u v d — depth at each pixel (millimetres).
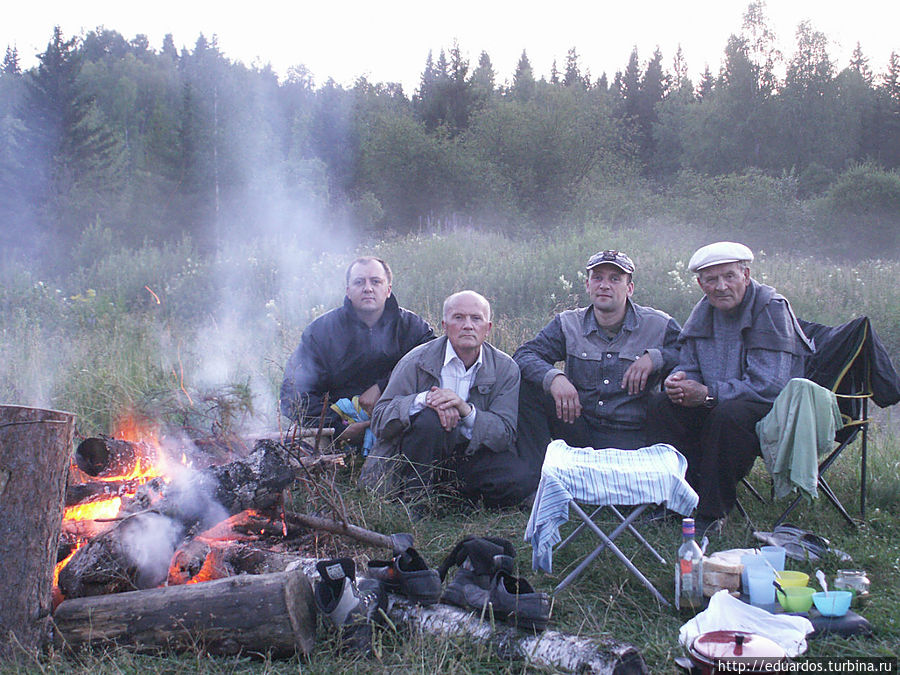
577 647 2766
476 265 12281
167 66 88812
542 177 31250
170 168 39625
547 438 5105
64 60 43188
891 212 26281
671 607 3400
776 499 4855
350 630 2965
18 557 2854
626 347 5055
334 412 5375
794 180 29109
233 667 2816
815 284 10992
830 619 3166
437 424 4660
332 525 3756
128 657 2811
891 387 4363
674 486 3477
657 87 78312
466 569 3279
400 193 31719
